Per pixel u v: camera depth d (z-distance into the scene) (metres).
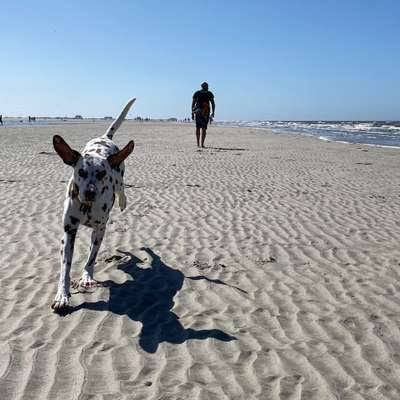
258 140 14.62
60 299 2.16
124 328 2.00
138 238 3.29
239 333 1.98
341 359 1.79
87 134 16.91
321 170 7.06
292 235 3.46
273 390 1.59
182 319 2.10
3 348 1.80
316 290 2.46
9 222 3.62
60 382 1.60
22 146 10.34
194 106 10.17
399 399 1.56
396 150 11.06
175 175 6.09
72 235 2.34
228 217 3.93
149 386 1.59
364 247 3.20
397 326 2.07
